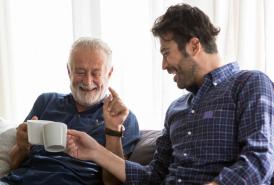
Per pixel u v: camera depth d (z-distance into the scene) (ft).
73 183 6.03
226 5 7.08
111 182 6.07
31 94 9.17
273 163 4.49
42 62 9.08
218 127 4.87
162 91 7.72
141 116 8.09
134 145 6.53
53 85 9.05
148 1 7.93
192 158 5.04
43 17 9.03
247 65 6.91
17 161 6.55
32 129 5.50
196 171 4.97
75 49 6.68
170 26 5.16
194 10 5.24
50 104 6.95
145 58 8.07
